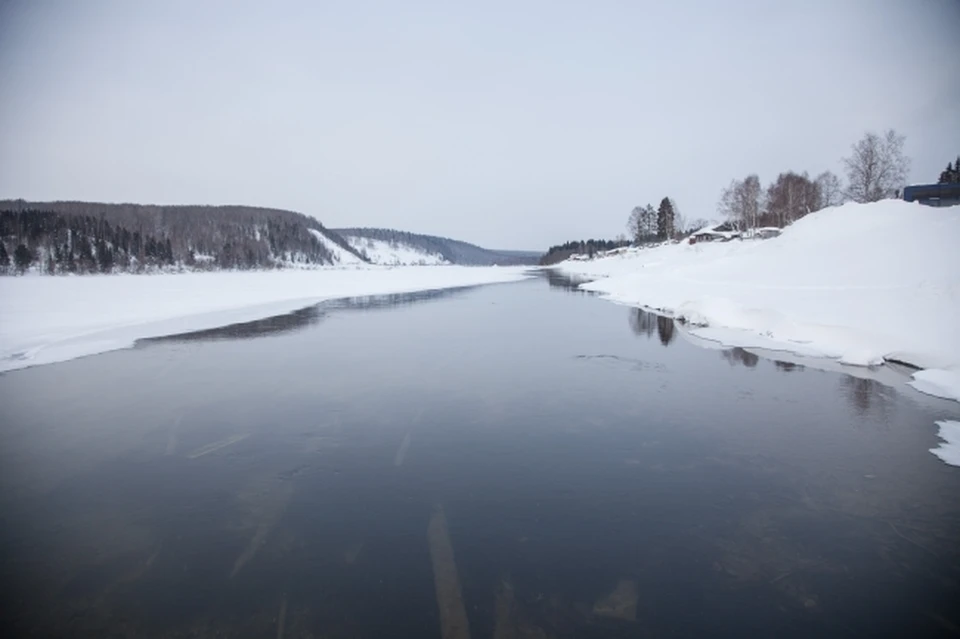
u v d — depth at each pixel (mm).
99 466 8172
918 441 8750
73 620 4785
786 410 10461
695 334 19406
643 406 10875
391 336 19781
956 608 4801
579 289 45969
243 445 8977
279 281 53781
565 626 4625
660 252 65250
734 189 66875
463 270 110438
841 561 5539
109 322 22500
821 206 60688
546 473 7773
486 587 5180
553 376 13406
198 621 4754
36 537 6199
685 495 7043
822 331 16094
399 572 5441
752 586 5164
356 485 7453
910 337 14070
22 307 26203
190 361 15383
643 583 5223
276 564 5609
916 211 25094
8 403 11336
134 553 5852
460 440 9141
